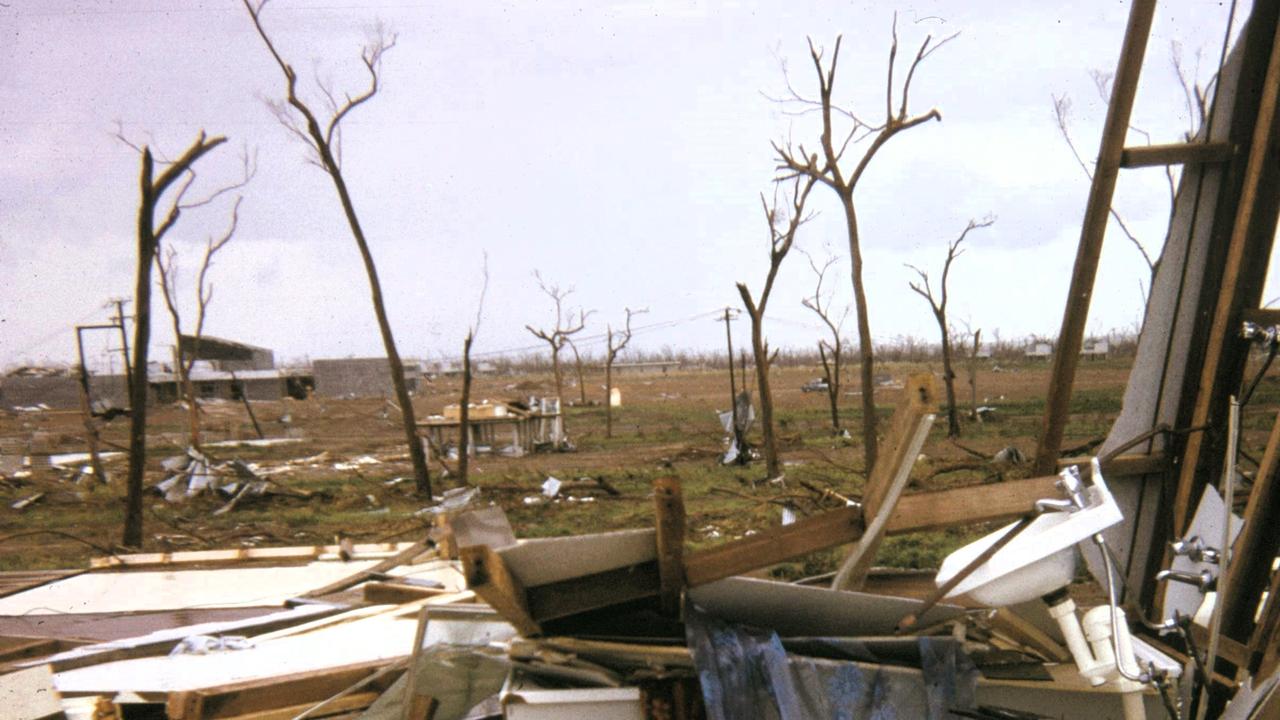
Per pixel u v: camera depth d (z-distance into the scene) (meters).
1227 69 5.09
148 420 63.25
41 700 5.06
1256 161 4.85
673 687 3.50
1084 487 3.65
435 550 9.35
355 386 93.25
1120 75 5.01
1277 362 9.84
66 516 22.62
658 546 3.44
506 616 3.47
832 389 39.34
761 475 25.28
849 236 21.67
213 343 97.44
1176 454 5.22
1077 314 5.22
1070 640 3.57
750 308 24.97
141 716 5.38
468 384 26.72
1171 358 5.28
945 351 33.59
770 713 3.46
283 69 24.69
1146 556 5.27
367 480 28.72
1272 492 4.18
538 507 19.86
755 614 3.73
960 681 3.57
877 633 3.80
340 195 24.62
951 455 27.05
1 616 8.09
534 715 3.48
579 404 69.75
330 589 8.66
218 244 41.91
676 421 51.03
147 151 18.30
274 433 52.66
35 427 53.88
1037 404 45.91
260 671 5.65
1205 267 5.13
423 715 4.07
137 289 17.64
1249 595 4.27
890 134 21.89
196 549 16.88
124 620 7.89
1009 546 3.51
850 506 3.62
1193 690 4.04
